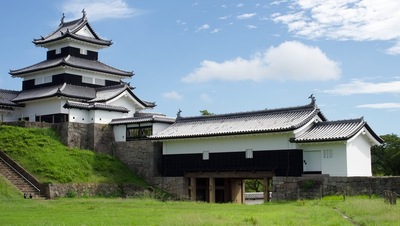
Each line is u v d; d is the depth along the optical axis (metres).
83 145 53.31
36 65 64.94
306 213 25.91
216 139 46.56
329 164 39.66
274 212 27.52
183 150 49.12
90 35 66.75
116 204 35.50
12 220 23.39
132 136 53.97
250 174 43.78
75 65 60.66
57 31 68.00
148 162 51.28
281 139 41.97
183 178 48.47
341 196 36.72
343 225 20.45
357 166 40.28
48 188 41.34
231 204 37.16
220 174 45.78
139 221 22.94
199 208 32.16
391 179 36.38
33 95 61.06
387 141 63.16
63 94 57.34
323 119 44.09
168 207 33.09
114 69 66.31
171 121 53.19
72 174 45.41
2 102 60.69
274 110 45.72
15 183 41.69
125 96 59.47
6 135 49.12
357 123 40.50
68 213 27.66
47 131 52.31
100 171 49.31
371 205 26.30
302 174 40.69
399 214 22.47
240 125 45.59
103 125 54.78
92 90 62.28
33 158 45.88
